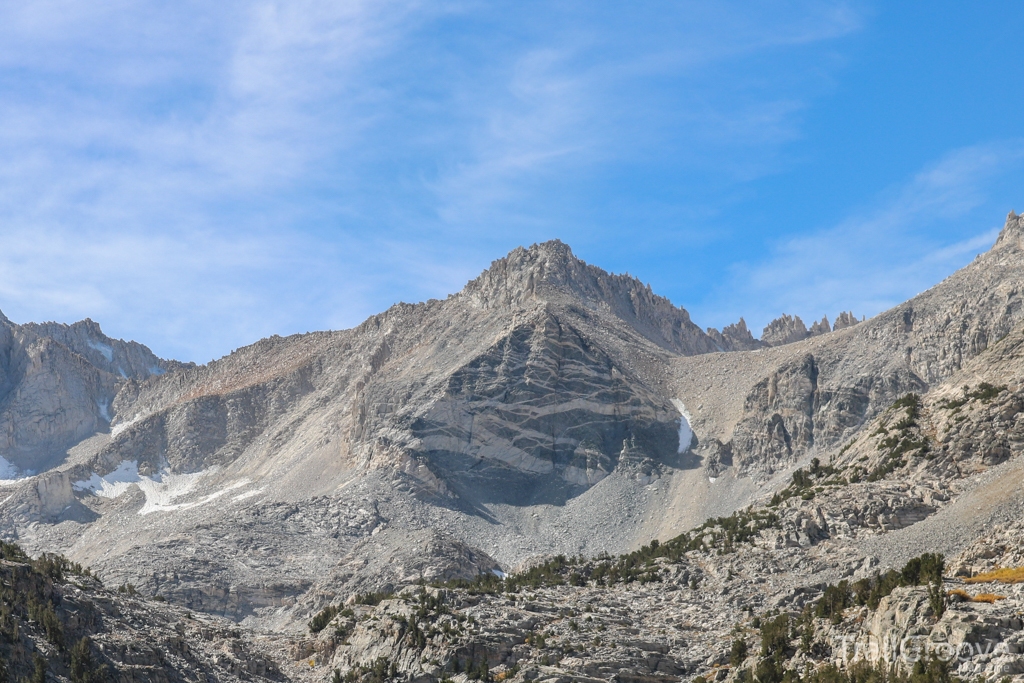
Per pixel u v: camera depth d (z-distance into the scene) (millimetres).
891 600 179375
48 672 191500
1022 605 166125
